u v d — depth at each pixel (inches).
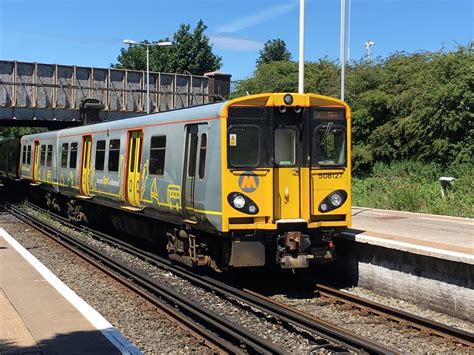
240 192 367.6
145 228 543.5
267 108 376.8
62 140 788.6
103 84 1336.1
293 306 358.3
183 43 2482.8
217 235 399.5
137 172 513.0
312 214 385.4
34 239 645.3
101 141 621.3
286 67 1427.2
